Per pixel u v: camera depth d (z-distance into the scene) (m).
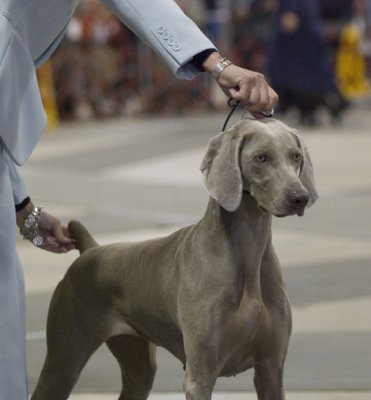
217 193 6.78
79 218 18.12
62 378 8.21
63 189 21.11
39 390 8.30
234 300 6.96
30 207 8.05
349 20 36.91
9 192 6.95
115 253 7.84
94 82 33.94
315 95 30.12
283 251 15.42
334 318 12.01
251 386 9.96
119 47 34.47
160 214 18.33
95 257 7.96
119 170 23.48
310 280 13.70
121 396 8.82
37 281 13.88
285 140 6.74
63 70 33.06
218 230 7.01
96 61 33.66
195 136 29.41
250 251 6.99
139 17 7.11
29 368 10.45
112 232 16.92
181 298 7.09
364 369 10.27
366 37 38.91
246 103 6.97
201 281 6.99
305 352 10.81
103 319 7.97
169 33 7.04
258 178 6.72
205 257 7.02
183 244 7.24
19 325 6.98
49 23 7.09
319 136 28.81
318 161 24.05
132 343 8.47
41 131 6.99
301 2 29.17
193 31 7.05
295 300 12.75
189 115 36.22
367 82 39.06
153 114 35.69
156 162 24.55
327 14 36.62
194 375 6.99
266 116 7.16
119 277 7.73
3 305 6.88
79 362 8.17
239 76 6.92
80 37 33.09
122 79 34.81
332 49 36.88
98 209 18.92
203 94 36.69
